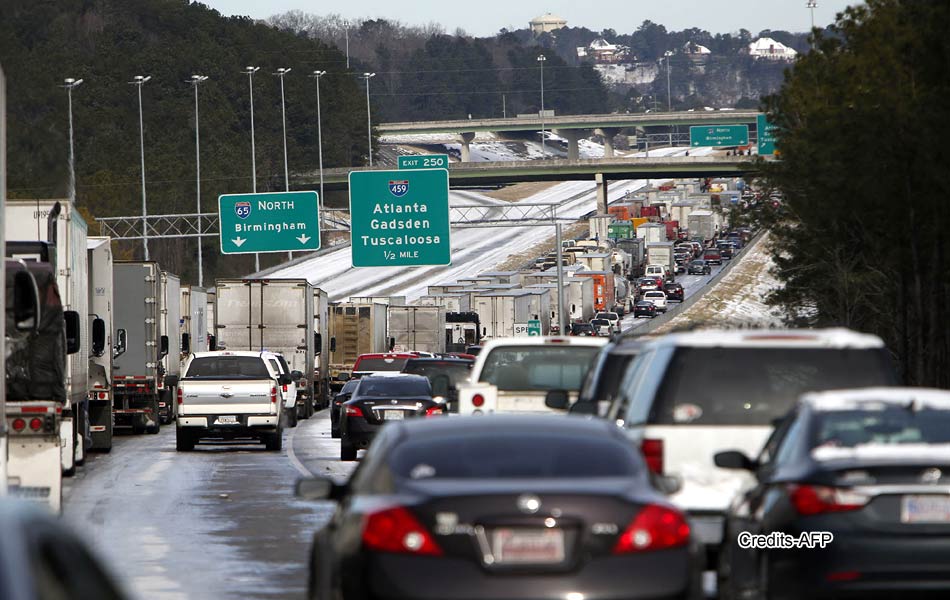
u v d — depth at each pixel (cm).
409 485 2164
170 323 11706
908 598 2391
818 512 2423
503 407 4775
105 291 8400
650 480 2245
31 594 1168
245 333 13250
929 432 2555
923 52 8950
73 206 6662
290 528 4562
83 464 7081
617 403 3528
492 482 2152
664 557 2105
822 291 12838
